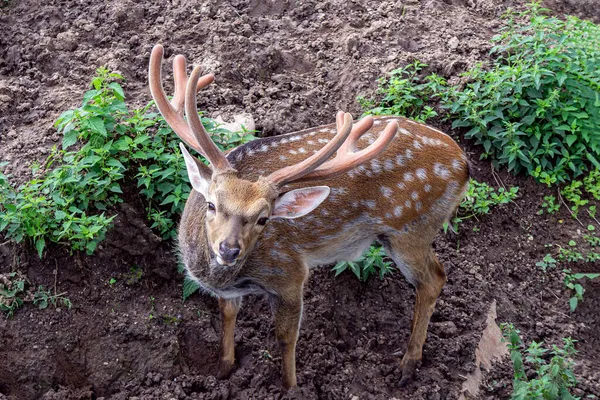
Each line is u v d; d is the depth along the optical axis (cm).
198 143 414
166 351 449
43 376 438
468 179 458
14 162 470
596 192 526
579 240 518
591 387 466
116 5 538
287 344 438
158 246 464
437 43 557
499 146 525
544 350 455
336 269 473
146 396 439
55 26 529
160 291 462
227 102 511
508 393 460
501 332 480
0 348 436
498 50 548
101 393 443
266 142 440
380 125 451
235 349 458
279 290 435
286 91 524
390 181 445
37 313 444
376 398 448
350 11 568
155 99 436
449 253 500
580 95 534
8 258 449
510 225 517
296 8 564
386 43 551
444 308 480
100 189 455
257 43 538
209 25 539
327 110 524
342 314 472
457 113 529
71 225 449
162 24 539
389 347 469
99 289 454
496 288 496
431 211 452
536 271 508
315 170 421
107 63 514
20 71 510
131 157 468
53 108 492
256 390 444
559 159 530
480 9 591
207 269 429
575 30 556
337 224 441
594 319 501
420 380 455
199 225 427
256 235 408
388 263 482
